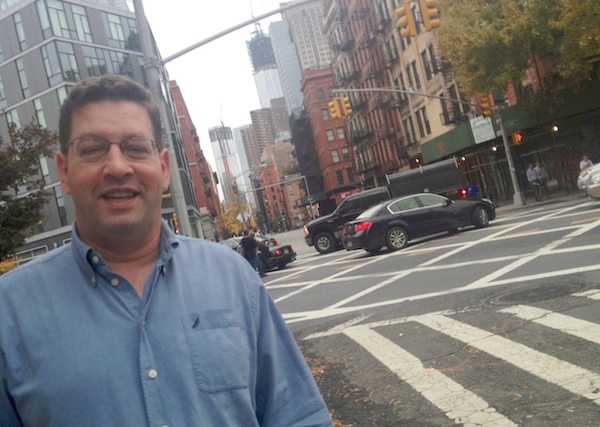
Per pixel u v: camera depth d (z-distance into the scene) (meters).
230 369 1.74
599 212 15.48
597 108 25.16
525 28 23.39
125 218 1.82
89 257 1.76
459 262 12.42
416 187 25.19
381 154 55.34
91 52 50.62
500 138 31.09
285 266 21.95
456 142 33.72
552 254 10.74
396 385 5.56
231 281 1.94
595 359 5.14
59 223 48.59
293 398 1.99
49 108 48.41
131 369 1.65
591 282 7.89
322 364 6.81
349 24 55.00
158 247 1.94
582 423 4.06
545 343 5.83
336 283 13.64
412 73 41.28
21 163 14.27
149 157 1.93
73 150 1.87
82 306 1.71
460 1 25.73
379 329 7.94
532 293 8.00
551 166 28.34
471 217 18.44
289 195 164.00
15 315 1.70
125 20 54.50
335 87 69.69
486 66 24.94
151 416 1.60
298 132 97.56
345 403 5.39
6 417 1.67
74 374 1.61
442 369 5.73
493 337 6.39
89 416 1.59
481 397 4.85
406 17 16.00
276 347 2.00
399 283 11.52
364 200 23.98
